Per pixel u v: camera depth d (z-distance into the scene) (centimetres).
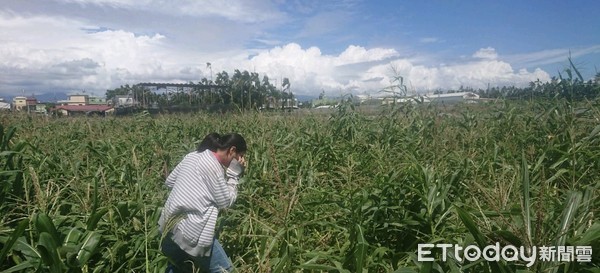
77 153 741
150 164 709
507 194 386
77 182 504
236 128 1141
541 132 709
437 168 554
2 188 439
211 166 405
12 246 322
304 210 494
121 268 408
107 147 845
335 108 984
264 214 534
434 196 436
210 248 404
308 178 613
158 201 507
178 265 422
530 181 498
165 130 1230
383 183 476
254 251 449
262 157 665
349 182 566
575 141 583
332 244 468
